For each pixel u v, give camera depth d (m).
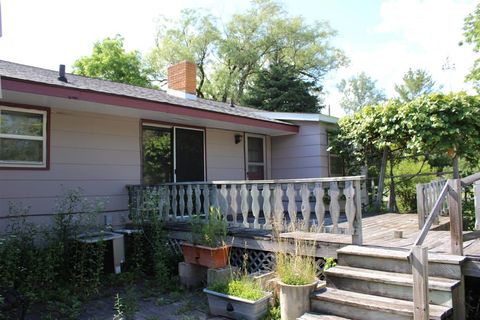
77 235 5.69
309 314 3.80
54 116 6.59
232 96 26.98
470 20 16.95
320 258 4.77
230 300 4.22
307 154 10.21
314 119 9.86
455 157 8.34
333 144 9.85
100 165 7.16
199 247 5.26
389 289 3.74
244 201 5.65
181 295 5.17
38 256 5.13
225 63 27.28
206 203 6.14
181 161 8.59
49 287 5.09
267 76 23.69
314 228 4.75
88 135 7.02
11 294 4.48
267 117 10.26
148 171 7.94
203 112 7.66
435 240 4.88
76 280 5.45
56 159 6.57
